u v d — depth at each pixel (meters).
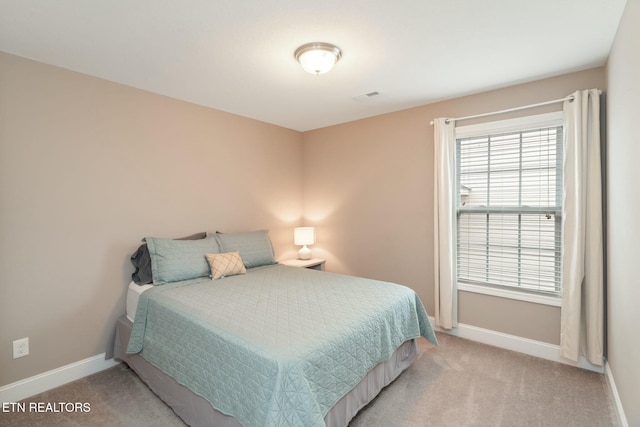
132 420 1.86
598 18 1.75
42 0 1.54
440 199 3.04
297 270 3.11
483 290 2.91
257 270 3.10
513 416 1.88
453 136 3.00
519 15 1.72
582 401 2.02
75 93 2.34
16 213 2.08
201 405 1.68
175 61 2.22
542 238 2.66
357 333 1.77
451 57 2.20
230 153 3.46
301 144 4.34
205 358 1.67
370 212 3.68
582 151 2.34
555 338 2.58
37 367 2.16
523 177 2.74
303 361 1.41
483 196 2.94
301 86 2.71
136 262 2.61
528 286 2.73
